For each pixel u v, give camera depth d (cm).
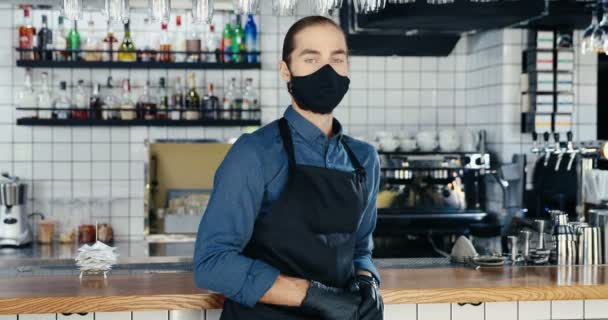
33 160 480
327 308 189
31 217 478
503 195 459
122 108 467
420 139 485
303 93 190
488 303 264
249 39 478
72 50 462
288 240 191
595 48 354
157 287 243
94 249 270
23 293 233
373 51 491
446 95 520
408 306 261
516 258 305
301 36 190
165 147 489
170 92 487
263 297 188
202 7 283
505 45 469
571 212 429
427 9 381
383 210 456
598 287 252
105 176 485
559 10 413
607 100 482
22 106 466
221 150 493
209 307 232
